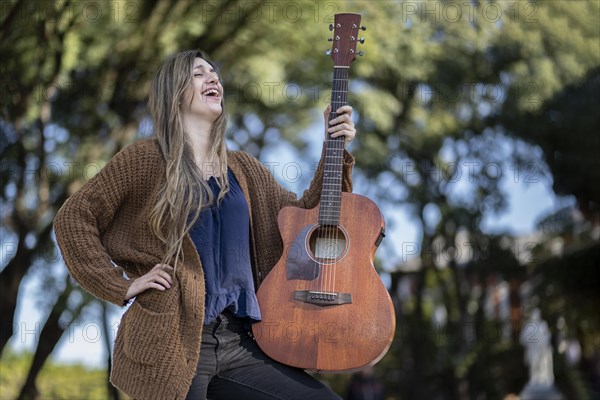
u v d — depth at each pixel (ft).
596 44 40.50
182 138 9.96
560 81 41.34
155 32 32.37
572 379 44.70
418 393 49.62
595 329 44.78
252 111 39.47
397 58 37.91
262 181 10.65
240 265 9.80
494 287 48.88
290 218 10.18
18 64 31.12
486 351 48.65
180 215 9.59
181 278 9.47
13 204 32.68
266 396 9.51
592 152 43.11
